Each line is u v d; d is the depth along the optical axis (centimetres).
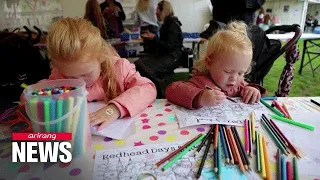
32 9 324
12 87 189
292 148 52
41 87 52
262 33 126
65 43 63
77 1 335
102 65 80
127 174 45
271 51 131
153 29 321
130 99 70
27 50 213
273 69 312
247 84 91
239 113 70
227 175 44
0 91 184
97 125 61
